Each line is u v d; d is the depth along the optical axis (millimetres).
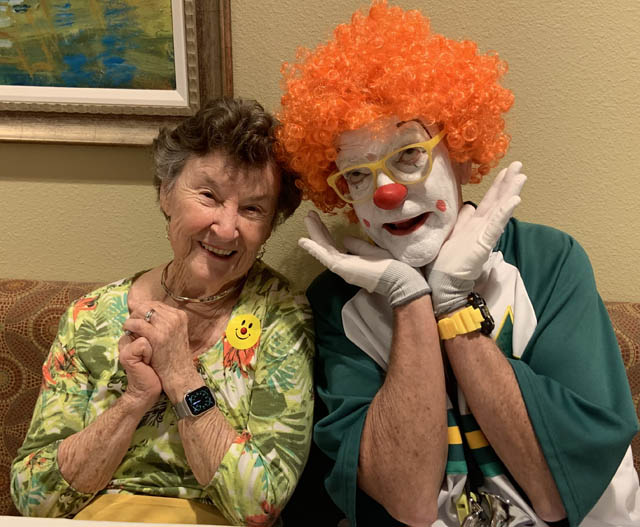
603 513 884
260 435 933
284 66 973
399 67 825
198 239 954
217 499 903
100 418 934
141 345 916
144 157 1245
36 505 923
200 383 933
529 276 958
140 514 935
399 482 865
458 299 892
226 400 986
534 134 1185
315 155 918
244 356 994
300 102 889
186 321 942
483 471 901
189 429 914
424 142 850
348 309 985
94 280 1314
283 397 953
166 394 971
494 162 988
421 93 828
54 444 949
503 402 849
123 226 1283
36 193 1273
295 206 1062
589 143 1179
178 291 1032
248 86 1199
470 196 1228
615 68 1143
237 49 1183
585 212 1210
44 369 1031
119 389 993
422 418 856
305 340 1002
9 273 1322
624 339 1093
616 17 1120
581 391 851
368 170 877
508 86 1169
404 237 901
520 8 1133
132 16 1144
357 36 889
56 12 1150
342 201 1023
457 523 910
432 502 878
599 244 1222
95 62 1176
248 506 889
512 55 1154
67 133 1212
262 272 1075
